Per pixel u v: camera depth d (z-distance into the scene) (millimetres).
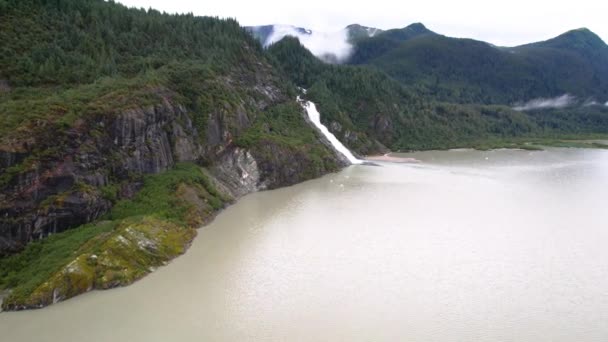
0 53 82000
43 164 60281
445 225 74375
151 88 87562
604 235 69250
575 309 47812
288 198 93688
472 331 44000
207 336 43406
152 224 63844
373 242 66812
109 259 54500
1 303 48594
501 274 55938
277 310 47969
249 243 66688
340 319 46219
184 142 90125
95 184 67000
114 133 73125
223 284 53750
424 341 42469
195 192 80062
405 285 53281
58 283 49781
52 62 85125
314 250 63906
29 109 65250
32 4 98250
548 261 59656
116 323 45500
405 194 96438
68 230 61125
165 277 55531
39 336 43375
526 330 44156
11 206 55938
